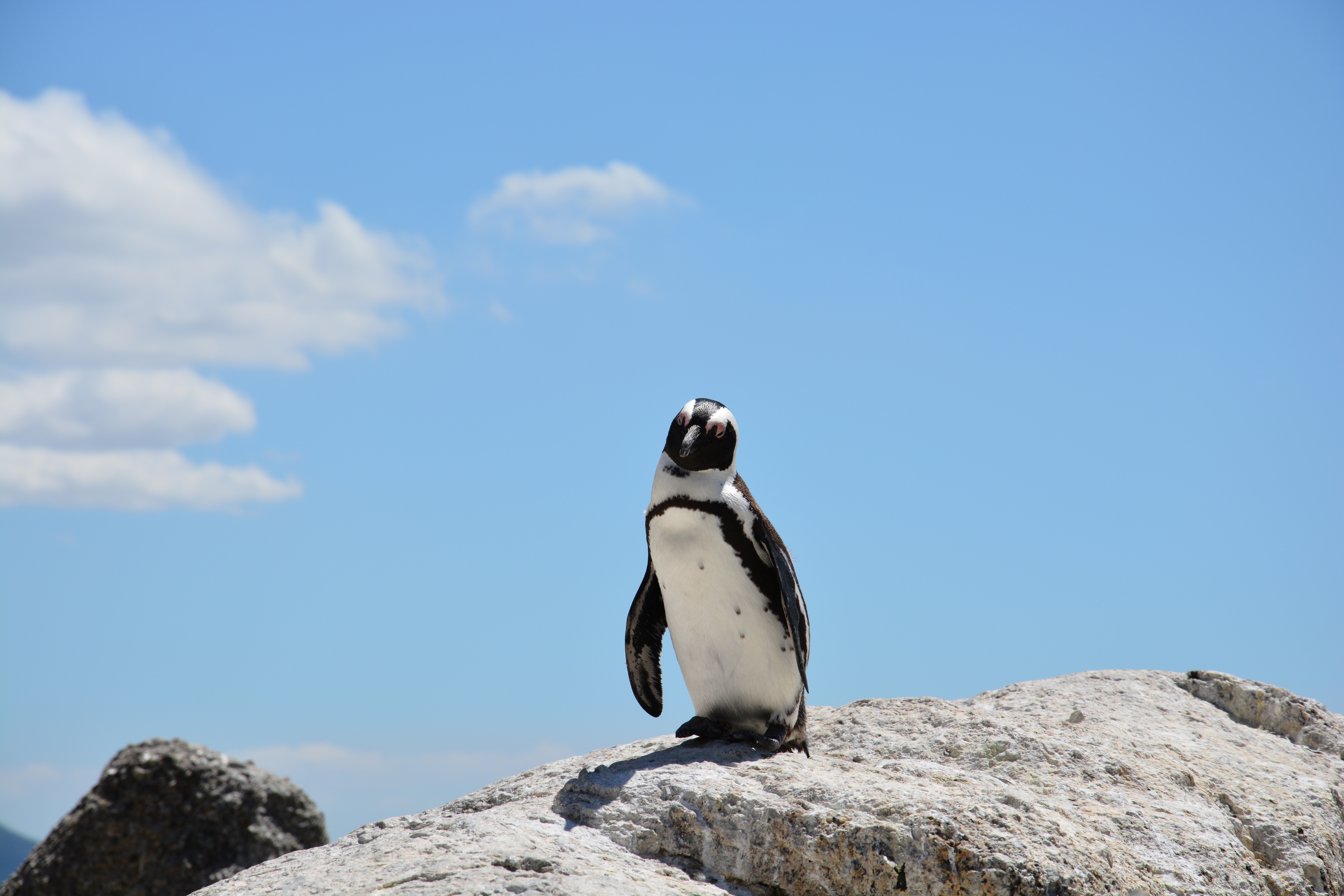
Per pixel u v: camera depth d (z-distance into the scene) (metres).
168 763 17.77
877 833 5.98
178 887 16.80
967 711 9.27
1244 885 7.17
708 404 7.43
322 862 5.89
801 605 7.49
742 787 6.54
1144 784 8.21
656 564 7.58
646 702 8.62
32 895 16.95
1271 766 9.36
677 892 5.53
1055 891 5.81
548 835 6.12
